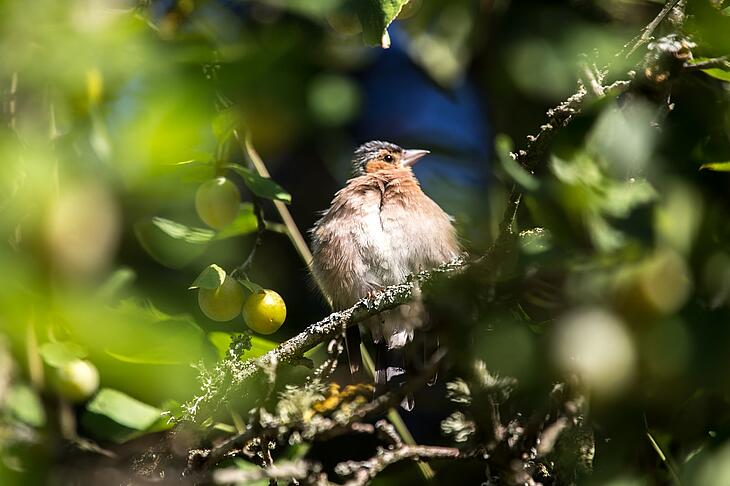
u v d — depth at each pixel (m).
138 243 8.81
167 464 7.32
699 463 6.82
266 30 10.73
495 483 7.04
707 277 6.50
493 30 11.38
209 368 7.58
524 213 8.56
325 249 10.26
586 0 10.92
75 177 5.91
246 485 7.18
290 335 11.38
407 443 8.41
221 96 6.57
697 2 6.71
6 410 7.02
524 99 11.38
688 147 6.98
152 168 5.75
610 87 6.55
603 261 6.05
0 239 5.38
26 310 5.43
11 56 5.22
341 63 11.58
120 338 5.71
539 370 6.43
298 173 12.65
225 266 9.68
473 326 6.69
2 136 5.48
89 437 8.65
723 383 6.42
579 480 7.04
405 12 11.27
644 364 6.40
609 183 5.97
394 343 9.18
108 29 5.42
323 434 7.00
